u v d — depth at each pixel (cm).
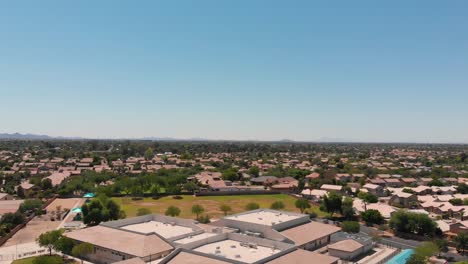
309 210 18788
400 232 14712
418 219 14375
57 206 18538
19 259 10819
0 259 10825
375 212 16300
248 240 10356
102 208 15212
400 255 11594
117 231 11256
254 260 8850
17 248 11962
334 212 18425
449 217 17388
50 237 11044
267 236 11188
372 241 12962
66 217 16575
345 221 15412
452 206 18225
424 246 11600
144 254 9581
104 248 10262
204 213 17762
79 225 14838
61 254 11281
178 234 11319
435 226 14312
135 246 10050
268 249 9788
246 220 12462
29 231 14175
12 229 14138
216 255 8788
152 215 13162
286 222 12050
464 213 16938
